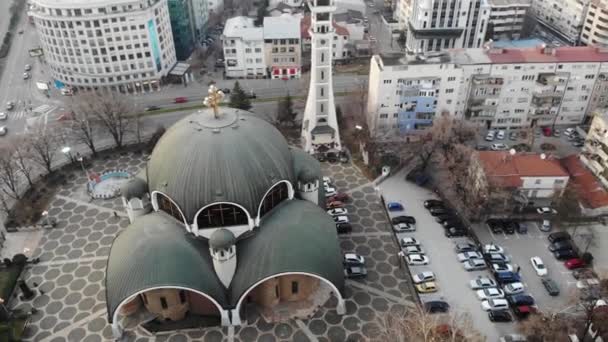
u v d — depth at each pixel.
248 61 159.62
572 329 75.88
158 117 139.62
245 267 74.12
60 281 85.44
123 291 70.69
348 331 75.69
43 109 145.62
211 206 74.12
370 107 127.56
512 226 97.00
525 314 79.81
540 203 102.56
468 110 127.06
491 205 98.62
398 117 123.69
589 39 164.62
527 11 177.62
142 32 145.88
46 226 97.62
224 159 74.31
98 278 85.88
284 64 159.62
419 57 122.31
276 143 81.38
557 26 179.75
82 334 75.81
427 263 89.81
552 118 129.62
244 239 77.25
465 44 161.25
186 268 72.31
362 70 163.25
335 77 159.12
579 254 90.94
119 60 148.38
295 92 150.50
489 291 83.12
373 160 114.94
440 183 110.50
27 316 78.62
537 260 89.00
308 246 74.75
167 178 75.81
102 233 96.12
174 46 166.75
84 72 149.50
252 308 78.94
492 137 126.31
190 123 80.50
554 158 111.06
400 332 67.31
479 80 121.69
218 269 73.31
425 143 111.94
